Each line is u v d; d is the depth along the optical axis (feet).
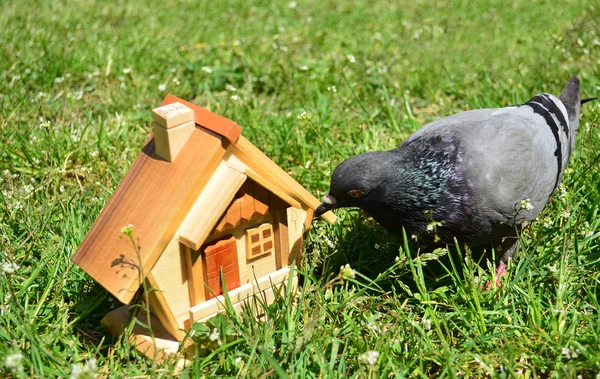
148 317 2.10
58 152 3.14
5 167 3.07
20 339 2.24
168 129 2.12
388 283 2.58
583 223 2.67
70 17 5.06
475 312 2.35
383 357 2.16
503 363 2.14
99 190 2.97
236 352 2.18
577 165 3.01
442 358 2.19
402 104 3.80
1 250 2.55
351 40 4.88
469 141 2.49
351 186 2.38
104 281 2.12
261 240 2.30
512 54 4.66
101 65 4.01
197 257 2.19
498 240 2.63
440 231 2.49
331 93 3.64
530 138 2.59
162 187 2.14
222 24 5.18
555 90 3.76
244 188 2.18
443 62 4.35
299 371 2.13
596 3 5.56
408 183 2.41
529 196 2.55
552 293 2.44
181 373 2.15
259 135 3.36
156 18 5.22
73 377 1.98
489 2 6.26
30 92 3.72
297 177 3.08
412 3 6.30
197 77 4.01
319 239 2.66
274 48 4.41
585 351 2.14
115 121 3.47
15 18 4.86
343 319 2.35
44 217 2.72
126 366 2.24
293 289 2.40
